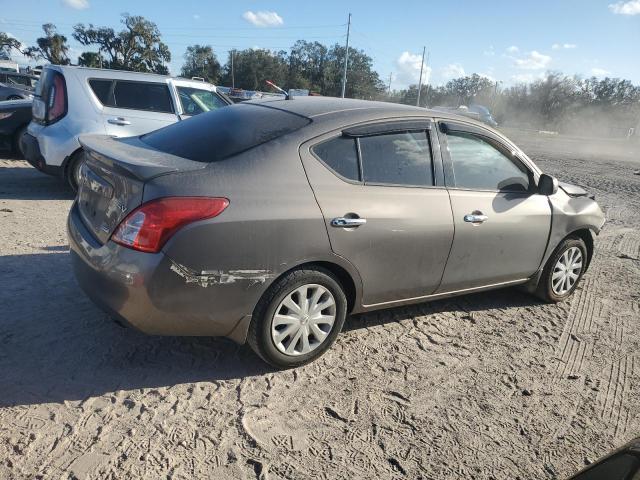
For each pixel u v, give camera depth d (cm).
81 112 717
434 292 396
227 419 288
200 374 328
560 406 332
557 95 8900
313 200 319
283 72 9425
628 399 347
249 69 9350
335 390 325
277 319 319
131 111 751
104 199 315
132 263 281
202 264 286
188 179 289
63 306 396
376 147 356
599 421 320
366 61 9306
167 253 279
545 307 489
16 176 873
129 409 288
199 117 396
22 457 246
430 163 382
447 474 264
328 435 284
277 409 301
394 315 439
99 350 342
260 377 330
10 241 533
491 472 269
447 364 370
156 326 294
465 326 434
